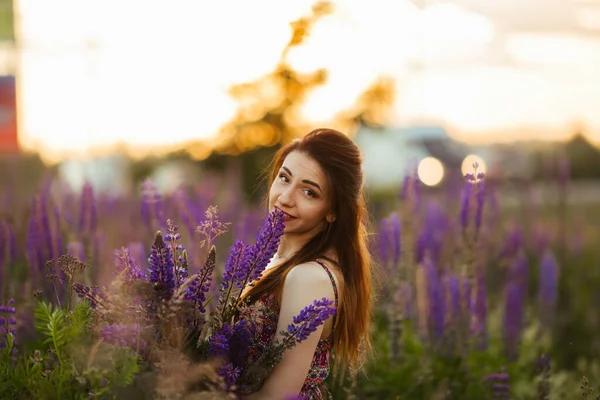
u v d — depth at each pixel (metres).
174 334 2.21
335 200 2.77
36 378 2.28
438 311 4.28
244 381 2.34
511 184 8.99
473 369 4.24
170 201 4.70
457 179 7.84
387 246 4.47
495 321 5.60
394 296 4.24
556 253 7.73
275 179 2.87
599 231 9.81
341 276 2.73
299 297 2.55
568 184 8.01
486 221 6.21
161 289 2.24
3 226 3.77
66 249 3.71
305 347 2.47
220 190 7.09
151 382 2.08
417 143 17.75
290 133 8.84
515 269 5.88
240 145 9.02
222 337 2.31
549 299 5.79
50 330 2.28
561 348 5.60
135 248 3.77
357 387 3.80
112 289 2.27
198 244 4.14
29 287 3.63
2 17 9.59
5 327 2.59
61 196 6.16
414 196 5.00
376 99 8.82
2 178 8.05
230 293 2.62
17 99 9.40
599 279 7.56
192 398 2.13
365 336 3.09
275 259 2.93
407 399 3.95
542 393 3.84
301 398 2.48
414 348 4.45
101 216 5.91
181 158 10.12
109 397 2.09
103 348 2.17
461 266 4.40
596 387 4.66
